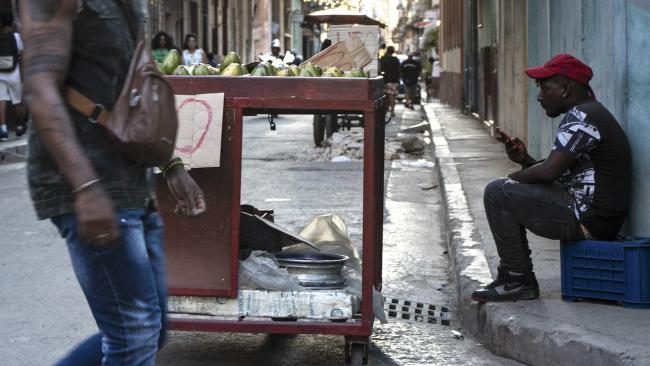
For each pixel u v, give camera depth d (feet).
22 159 59.00
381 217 20.80
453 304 24.39
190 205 13.52
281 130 83.97
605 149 19.92
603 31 24.99
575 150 19.67
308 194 43.24
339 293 18.26
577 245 20.30
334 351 20.11
